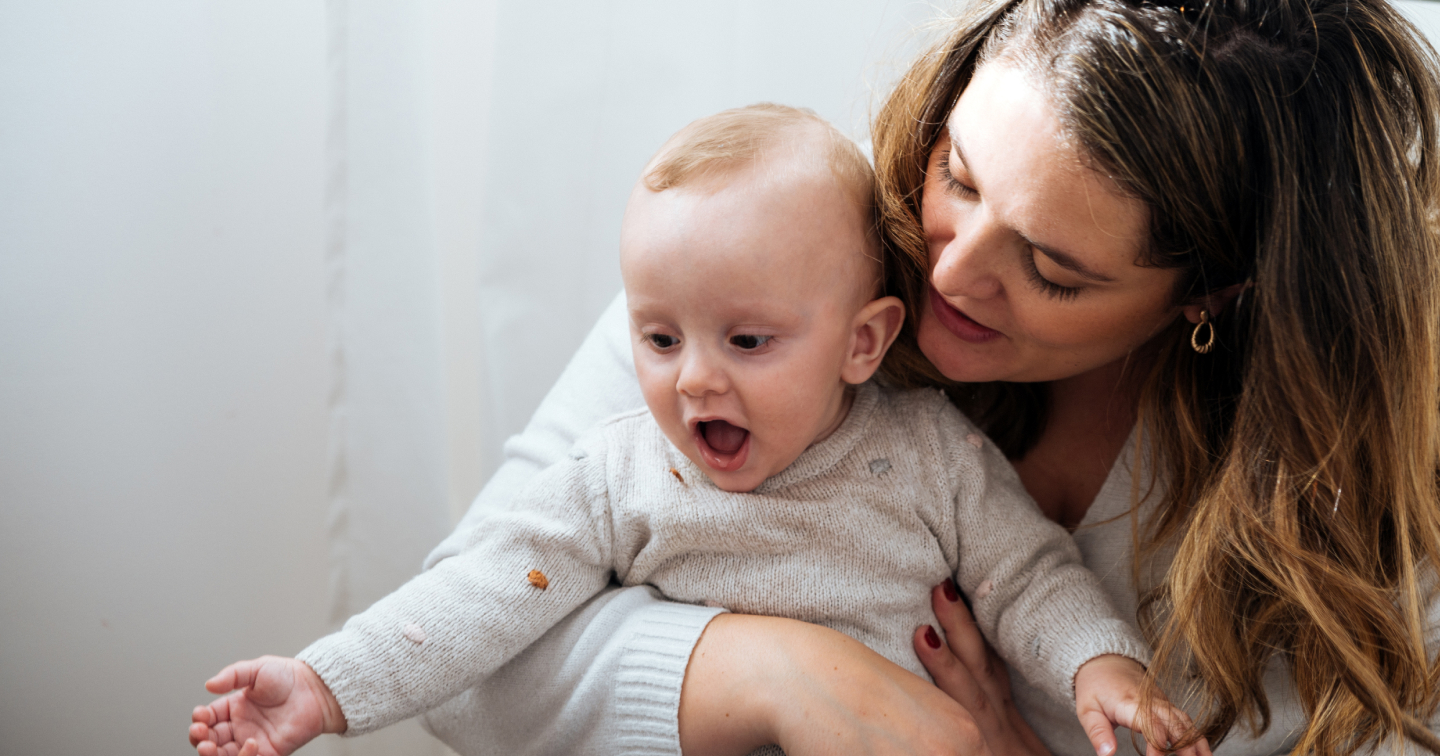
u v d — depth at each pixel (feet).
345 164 3.42
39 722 3.84
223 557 3.95
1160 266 1.96
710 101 3.88
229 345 3.80
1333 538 2.20
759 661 2.20
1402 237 2.08
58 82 3.43
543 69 3.63
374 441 3.62
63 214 3.52
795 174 2.23
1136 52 1.85
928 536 2.53
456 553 2.55
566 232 3.77
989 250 2.00
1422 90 2.12
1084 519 2.67
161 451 3.80
